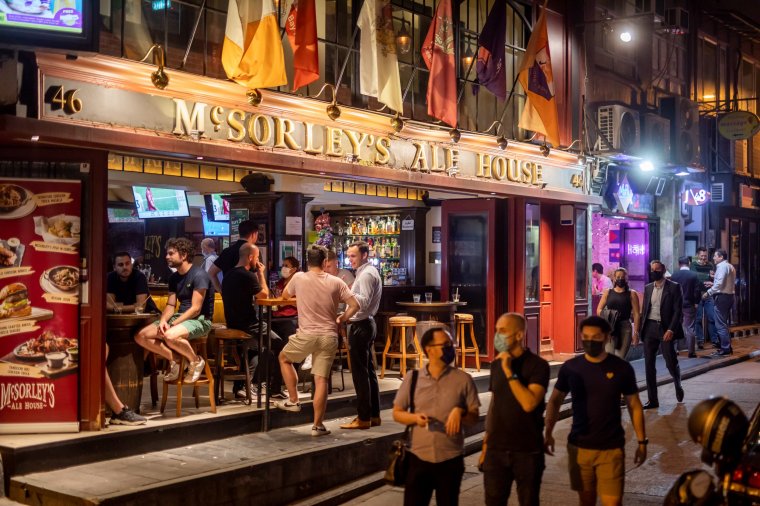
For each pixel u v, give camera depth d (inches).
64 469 312.5
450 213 604.4
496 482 239.3
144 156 371.9
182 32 391.9
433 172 511.2
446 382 241.8
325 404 379.9
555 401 257.1
